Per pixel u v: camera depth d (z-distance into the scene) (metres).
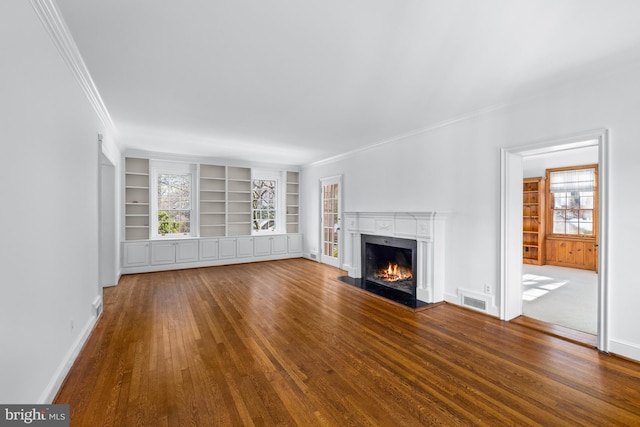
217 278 5.45
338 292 4.53
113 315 3.50
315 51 2.27
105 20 1.87
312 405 1.89
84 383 2.11
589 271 6.19
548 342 2.79
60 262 2.07
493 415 1.79
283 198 7.79
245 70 2.57
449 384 2.12
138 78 2.71
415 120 3.94
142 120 3.93
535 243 7.09
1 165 1.32
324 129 4.40
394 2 1.71
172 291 4.57
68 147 2.24
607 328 2.54
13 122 1.42
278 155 6.41
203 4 1.72
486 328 3.12
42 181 1.76
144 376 2.21
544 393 2.00
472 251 3.65
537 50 2.23
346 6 1.75
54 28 1.84
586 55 2.29
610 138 2.52
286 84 2.85
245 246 7.01
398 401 1.93
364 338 2.88
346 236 5.97
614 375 2.21
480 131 3.55
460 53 2.29
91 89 2.81
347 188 6.04
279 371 2.29
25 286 1.54
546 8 1.75
